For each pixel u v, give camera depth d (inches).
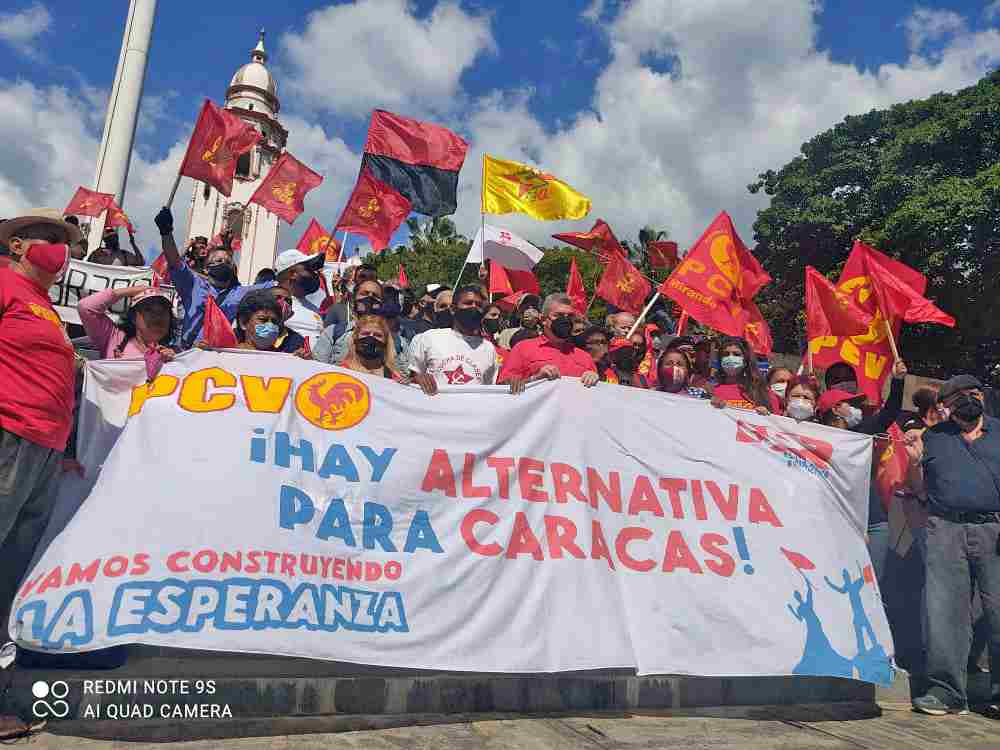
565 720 144.6
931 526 188.7
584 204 295.7
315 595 133.6
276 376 153.5
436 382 175.9
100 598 120.0
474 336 197.3
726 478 180.1
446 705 142.2
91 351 206.2
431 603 142.6
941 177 848.3
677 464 177.3
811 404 211.0
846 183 932.0
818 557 179.3
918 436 209.3
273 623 127.6
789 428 192.1
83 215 435.8
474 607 145.5
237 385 150.6
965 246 784.3
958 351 836.6
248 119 1651.1
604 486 168.6
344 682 135.9
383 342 174.4
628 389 179.8
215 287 228.8
